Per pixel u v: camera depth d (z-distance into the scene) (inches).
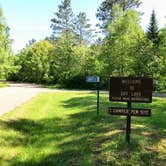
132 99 305.9
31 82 2229.3
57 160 263.9
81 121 453.7
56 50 2036.2
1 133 361.7
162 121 465.7
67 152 285.4
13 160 267.6
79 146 301.1
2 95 959.0
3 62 1653.5
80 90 1446.9
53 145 313.4
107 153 271.6
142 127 387.5
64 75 1785.2
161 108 639.8
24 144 324.5
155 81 1259.2
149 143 301.6
